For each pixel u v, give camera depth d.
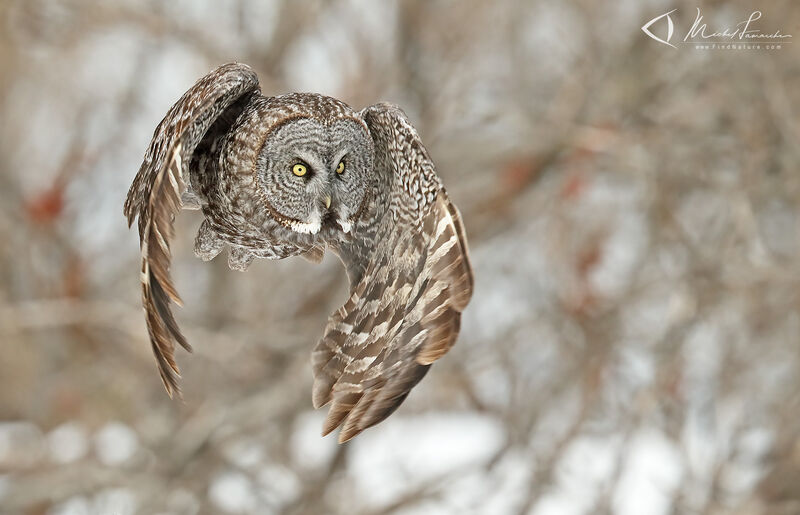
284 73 20.83
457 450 20.08
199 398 18.77
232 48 20.64
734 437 16.44
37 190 20.50
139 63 22.47
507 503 18.05
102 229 21.70
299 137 7.48
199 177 7.79
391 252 6.96
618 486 17.06
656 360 17.03
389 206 7.11
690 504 15.72
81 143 21.66
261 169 7.55
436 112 19.91
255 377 18.95
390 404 6.39
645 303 18.92
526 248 21.12
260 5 21.25
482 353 20.38
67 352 19.95
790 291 16.77
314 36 21.55
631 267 19.30
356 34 20.67
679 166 17.66
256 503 18.64
